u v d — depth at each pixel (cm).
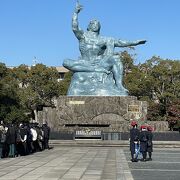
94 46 5325
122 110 4934
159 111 7931
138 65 9306
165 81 8612
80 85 5203
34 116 9025
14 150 3091
